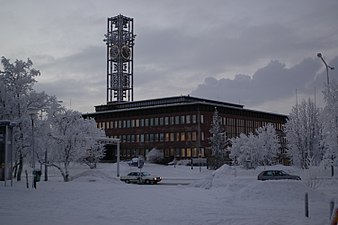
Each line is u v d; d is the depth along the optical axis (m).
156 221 15.34
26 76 40.19
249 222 15.16
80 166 81.19
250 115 124.38
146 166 87.25
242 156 69.31
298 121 60.22
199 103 106.06
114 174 66.94
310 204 21.73
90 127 53.91
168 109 111.69
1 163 32.50
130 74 139.75
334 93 33.88
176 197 24.33
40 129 40.31
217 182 33.66
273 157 74.81
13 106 39.34
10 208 18.91
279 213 17.78
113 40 138.88
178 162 99.81
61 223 14.61
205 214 17.20
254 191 24.39
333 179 39.59
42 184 33.72
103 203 20.97
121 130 121.31
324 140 34.25
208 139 100.62
